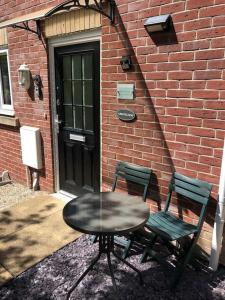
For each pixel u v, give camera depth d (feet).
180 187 8.70
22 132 14.21
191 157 8.58
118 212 7.21
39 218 11.35
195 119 8.26
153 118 9.18
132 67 9.29
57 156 13.48
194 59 7.92
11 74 14.47
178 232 7.86
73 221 6.72
